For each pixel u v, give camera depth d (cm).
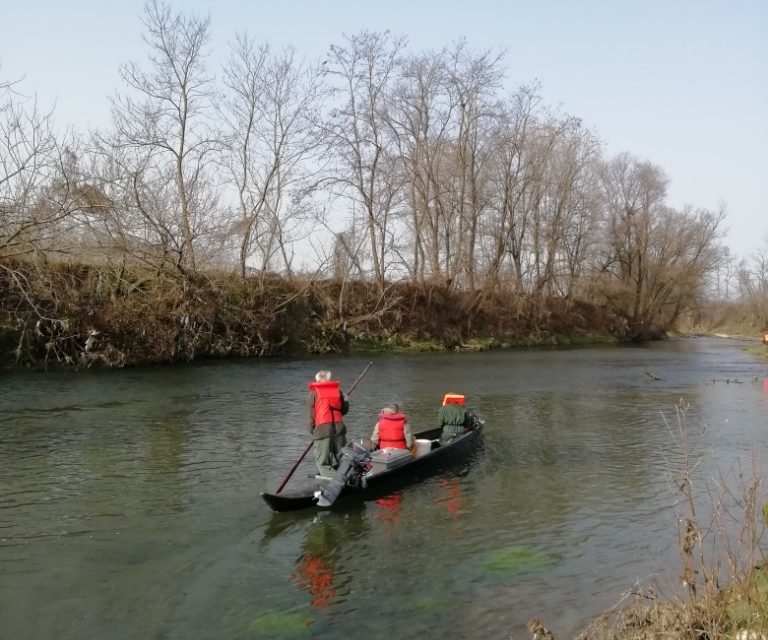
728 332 7438
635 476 1010
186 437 1221
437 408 1616
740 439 1281
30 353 2105
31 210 2062
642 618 503
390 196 3344
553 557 694
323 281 3253
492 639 526
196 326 2539
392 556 696
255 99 2936
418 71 3444
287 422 1366
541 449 1188
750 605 429
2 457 1069
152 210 2377
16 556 689
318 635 534
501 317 3888
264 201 2967
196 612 573
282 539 743
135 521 795
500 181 3772
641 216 4766
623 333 4738
